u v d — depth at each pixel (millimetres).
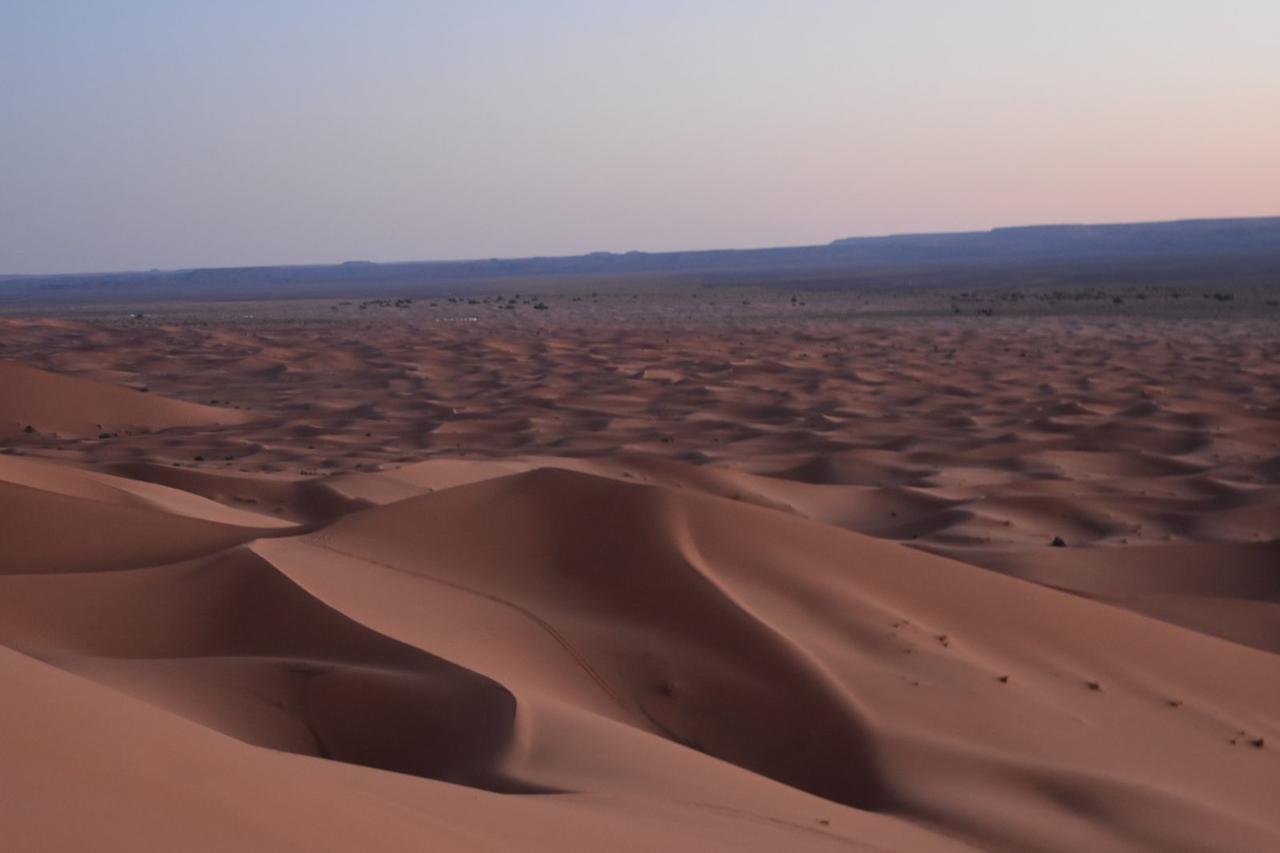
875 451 52375
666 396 77000
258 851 5359
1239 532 36812
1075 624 20844
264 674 15078
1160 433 58188
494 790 11789
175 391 80812
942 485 45438
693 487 40719
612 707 16156
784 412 69375
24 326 123312
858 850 10750
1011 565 31406
